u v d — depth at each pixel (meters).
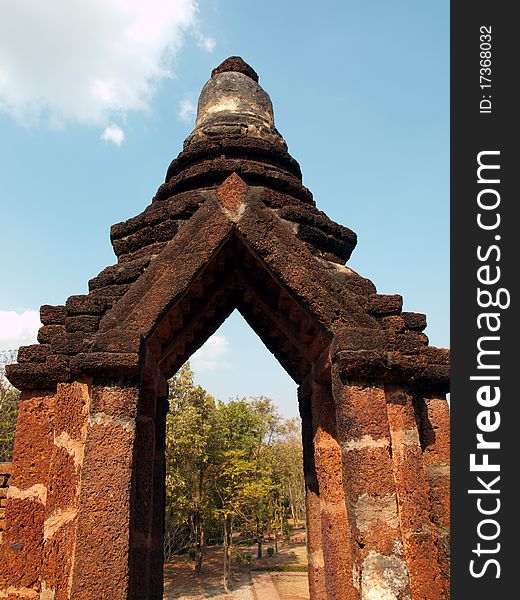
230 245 4.76
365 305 4.20
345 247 5.23
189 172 5.30
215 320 6.08
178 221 4.62
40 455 3.59
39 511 3.46
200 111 6.68
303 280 4.10
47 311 4.00
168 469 21.61
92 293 4.10
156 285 3.94
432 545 3.58
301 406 6.00
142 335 3.72
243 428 29.22
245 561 31.19
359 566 3.34
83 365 3.50
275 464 34.16
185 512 23.52
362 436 3.62
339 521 4.35
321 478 4.61
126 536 3.15
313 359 4.93
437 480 4.03
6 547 3.38
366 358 3.72
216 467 24.97
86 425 3.56
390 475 3.55
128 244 4.84
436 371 4.23
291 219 4.71
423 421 4.21
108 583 3.02
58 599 3.18
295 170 6.13
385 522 3.43
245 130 6.11
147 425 4.45
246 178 5.29
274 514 34.38
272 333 6.03
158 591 4.93
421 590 3.41
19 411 3.69
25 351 3.78
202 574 27.84
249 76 6.95
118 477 3.28
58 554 3.27
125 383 3.55
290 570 29.62
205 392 25.48
